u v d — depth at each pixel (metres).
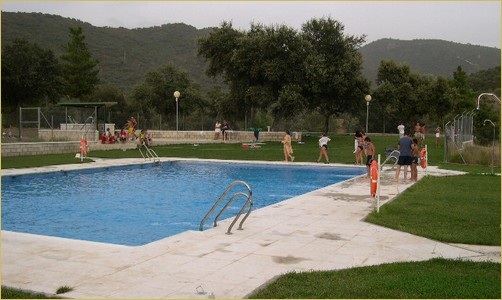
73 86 59.00
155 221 11.76
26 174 18.17
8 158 23.42
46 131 33.28
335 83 41.97
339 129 74.88
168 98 60.31
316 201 12.48
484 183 16.14
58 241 8.00
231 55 44.62
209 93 66.56
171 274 6.26
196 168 23.44
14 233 8.56
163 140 38.06
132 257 7.05
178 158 25.95
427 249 7.66
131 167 22.55
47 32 91.06
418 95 60.81
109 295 5.46
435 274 6.21
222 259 7.00
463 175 18.83
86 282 5.92
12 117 38.59
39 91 58.47
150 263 6.75
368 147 17.94
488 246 7.89
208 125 61.69
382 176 18.67
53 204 14.00
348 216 10.41
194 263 6.78
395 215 10.35
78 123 35.22
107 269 6.46
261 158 26.31
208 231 8.91
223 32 45.62
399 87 60.78
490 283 5.82
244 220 9.15
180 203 14.38
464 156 24.69
